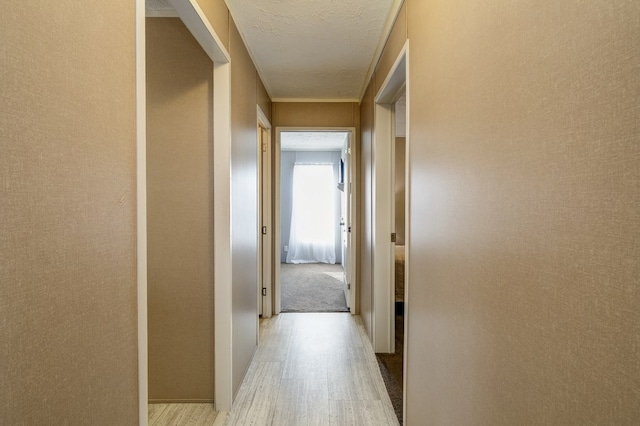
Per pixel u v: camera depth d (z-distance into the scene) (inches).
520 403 29.3
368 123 123.0
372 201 114.6
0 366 21.8
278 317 145.4
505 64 31.4
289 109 148.6
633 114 18.4
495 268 33.5
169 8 77.2
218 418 76.7
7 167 22.1
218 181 77.4
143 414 37.6
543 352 26.2
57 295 26.2
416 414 60.6
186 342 81.7
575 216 22.8
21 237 23.1
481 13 36.2
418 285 59.5
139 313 37.3
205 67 78.6
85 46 28.9
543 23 25.9
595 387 21.3
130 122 35.6
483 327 36.1
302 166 284.7
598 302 21.0
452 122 44.4
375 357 107.3
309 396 85.5
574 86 22.7
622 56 19.1
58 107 26.1
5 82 21.8
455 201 43.7
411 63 63.9
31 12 23.6
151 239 80.6
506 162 31.4
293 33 91.7
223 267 78.4
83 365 29.0
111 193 32.6
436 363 50.7
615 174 19.6
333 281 213.5
